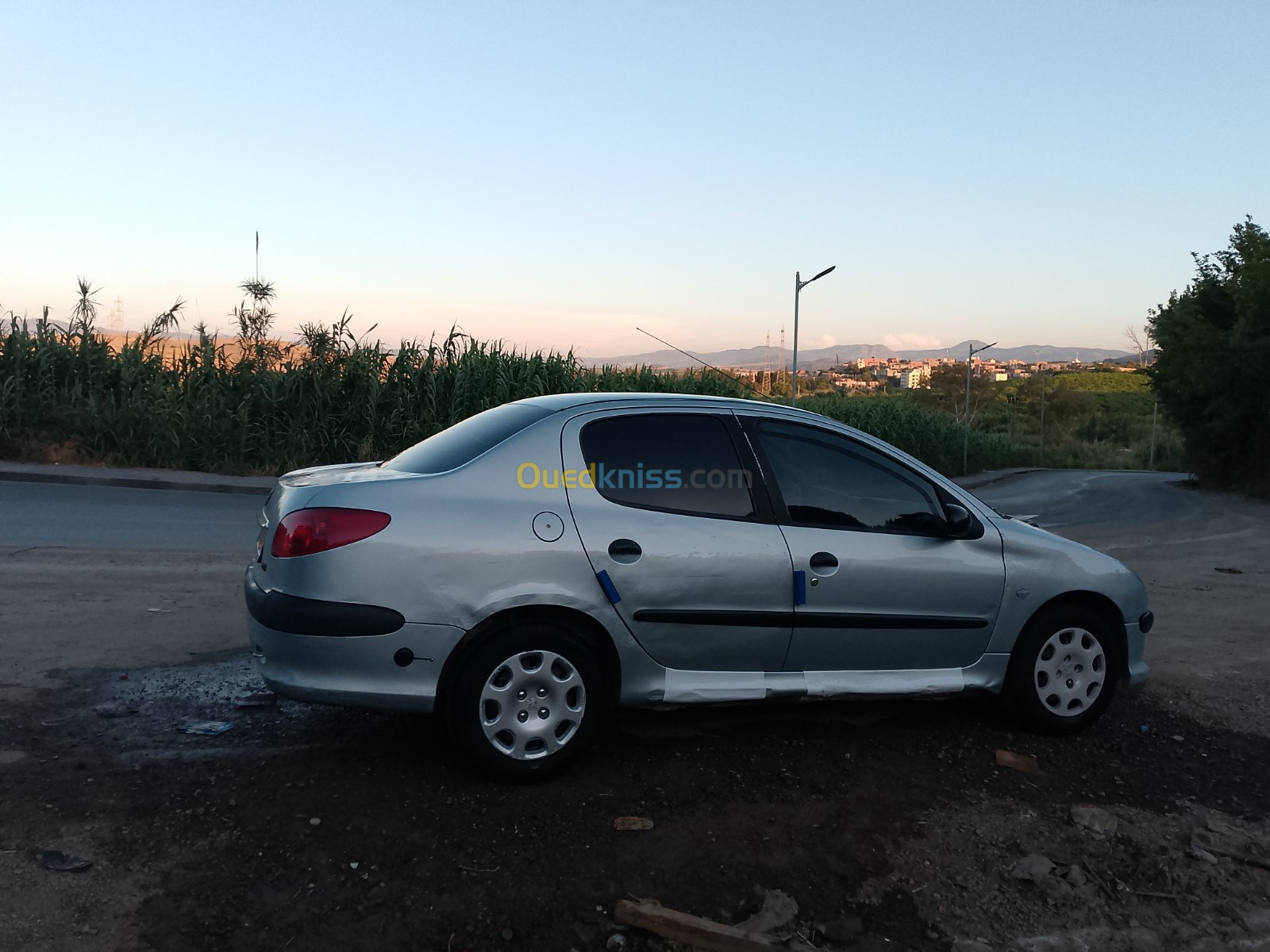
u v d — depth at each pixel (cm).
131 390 1582
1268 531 1623
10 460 1423
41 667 481
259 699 453
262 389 1641
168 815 333
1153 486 2914
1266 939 306
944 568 436
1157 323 2916
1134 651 485
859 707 491
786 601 408
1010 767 424
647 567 384
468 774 380
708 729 447
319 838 323
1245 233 2741
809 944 284
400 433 1703
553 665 376
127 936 265
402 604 353
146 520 1017
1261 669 620
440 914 285
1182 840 366
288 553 356
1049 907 316
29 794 340
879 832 356
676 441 411
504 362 1884
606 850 328
